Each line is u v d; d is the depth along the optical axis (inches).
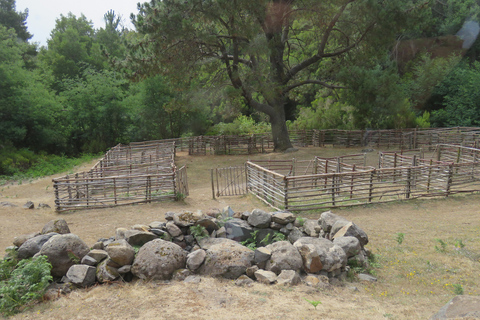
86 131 1065.5
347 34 708.0
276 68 727.1
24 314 128.4
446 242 224.4
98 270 156.6
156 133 1005.2
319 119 932.6
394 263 192.9
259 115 1050.7
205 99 666.2
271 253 162.7
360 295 149.3
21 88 904.3
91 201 363.9
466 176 378.0
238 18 577.3
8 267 158.6
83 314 125.0
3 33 924.0
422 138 750.5
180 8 601.6
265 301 131.5
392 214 304.3
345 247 178.1
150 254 158.2
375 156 663.1
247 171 431.8
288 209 322.0
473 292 154.1
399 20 563.5
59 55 1262.3
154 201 379.2
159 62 685.9
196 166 679.7
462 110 895.1
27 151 836.6
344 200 332.8
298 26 733.9
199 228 186.9
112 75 1075.9
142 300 133.8
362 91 658.8
